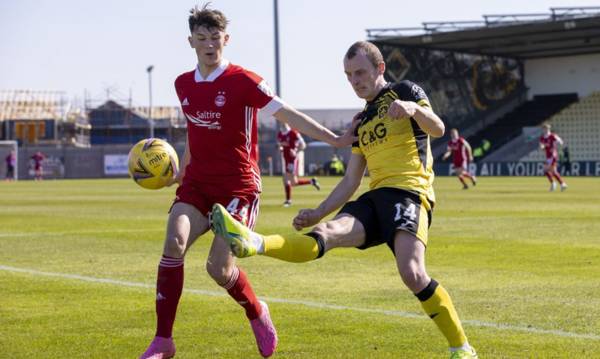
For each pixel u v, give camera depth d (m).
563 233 21.45
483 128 86.56
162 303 8.66
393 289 13.18
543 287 13.26
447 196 39.31
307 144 91.88
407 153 8.44
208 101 8.88
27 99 118.88
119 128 108.69
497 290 13.00
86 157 91.56
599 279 14.02
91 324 10.64
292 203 35.38
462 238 20.31
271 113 8.91
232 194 8.96
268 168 89.06
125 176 91.31
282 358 8.98
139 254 17.69
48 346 9.51
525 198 37.34
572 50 85.00
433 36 77.25
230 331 10.27
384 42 78.62
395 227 8.09
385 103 8.50
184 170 9.61
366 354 9.10
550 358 8.83
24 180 84.19
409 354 9.09
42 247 18.98
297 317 11.02
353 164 8.87
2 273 14.90
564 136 86.56
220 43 8.88
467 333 10.00
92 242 20.02
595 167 76.06
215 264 8.71
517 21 73.69
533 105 88.69
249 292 8.97
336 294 12.75
